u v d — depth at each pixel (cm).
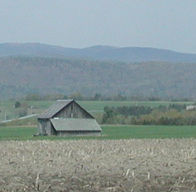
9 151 7719
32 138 12519
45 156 6888
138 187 4650
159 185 4731
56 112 14550
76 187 4622
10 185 4631
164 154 7069
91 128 14425
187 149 8025
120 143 9644
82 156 6831
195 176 5147
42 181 4866
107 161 6241
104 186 4681
